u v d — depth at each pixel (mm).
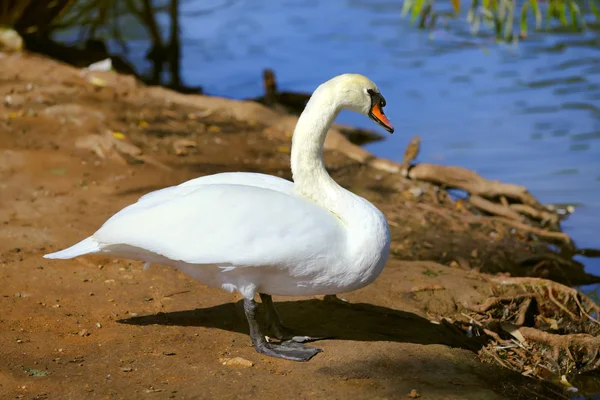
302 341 6551
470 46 17609
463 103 14523
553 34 18078
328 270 6090
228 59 17219
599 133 13141
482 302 7664
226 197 6137
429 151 12500
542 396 6336
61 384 5742
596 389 6637
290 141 12070
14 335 6391
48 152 10547
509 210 10445
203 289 7441
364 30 18969
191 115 12594
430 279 7988
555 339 7047
